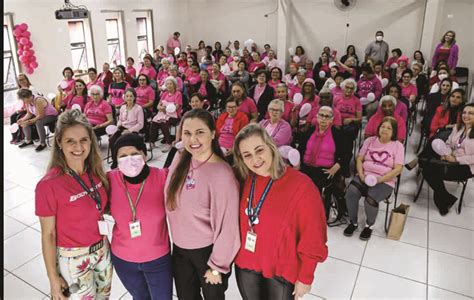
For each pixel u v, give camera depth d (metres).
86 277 1.75
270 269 1.67
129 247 1.72
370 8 9.07
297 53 9.74
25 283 2.62
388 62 8.44
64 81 6.04
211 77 7.20
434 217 3.46
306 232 1.58
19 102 6.01
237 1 10.64
